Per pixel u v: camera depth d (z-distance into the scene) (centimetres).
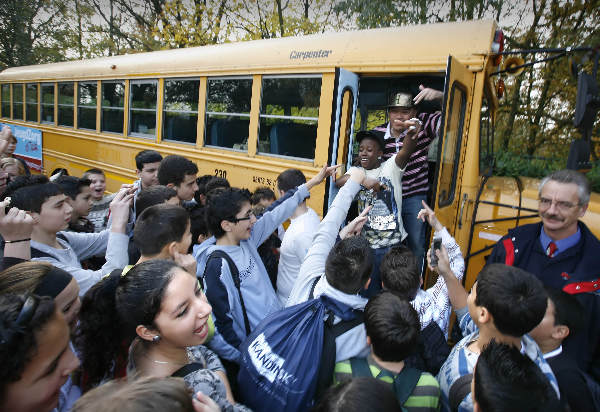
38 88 923
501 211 340
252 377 148
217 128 513
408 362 174
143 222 181
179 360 136
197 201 362
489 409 114
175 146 564
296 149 430
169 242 179
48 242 212
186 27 1450
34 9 1897
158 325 127
